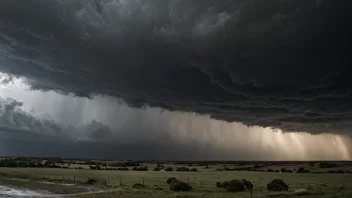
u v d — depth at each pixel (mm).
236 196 39469
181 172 99062
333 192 42531
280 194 40938
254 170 122938
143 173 89375
